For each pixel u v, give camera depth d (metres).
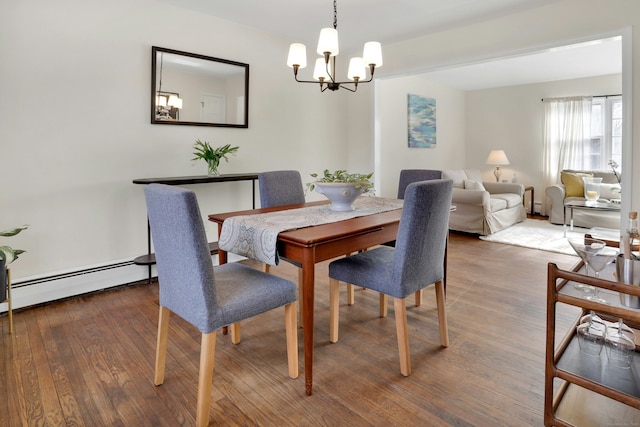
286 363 1.94
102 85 2.85
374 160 4.58
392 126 5.48
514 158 6.91
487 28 3.53
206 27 3.38
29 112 2.55
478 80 6.30
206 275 1.46
